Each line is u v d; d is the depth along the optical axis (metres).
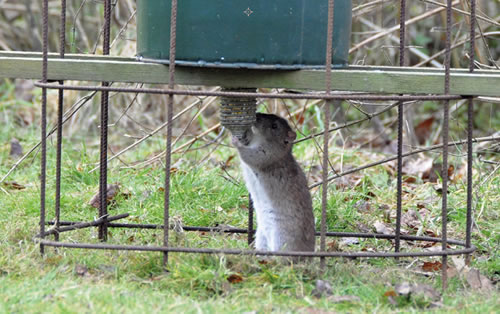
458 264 9.06
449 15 7.73
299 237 9.01
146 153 15.45
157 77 8.09
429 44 20.03
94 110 17.80
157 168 13.55
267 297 7.59
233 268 8.16
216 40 7.61
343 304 7.44
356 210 11.53
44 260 8.34
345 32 8.30
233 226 10.95
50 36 21.03
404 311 7.31
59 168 9.16
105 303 7.11
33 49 20.92
